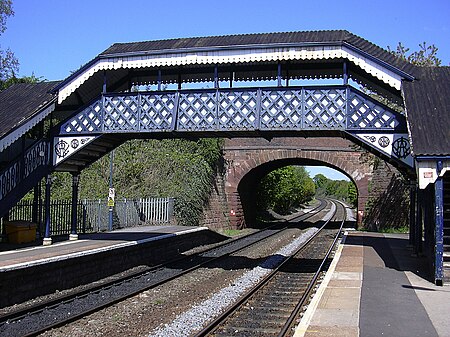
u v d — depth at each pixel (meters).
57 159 18.08
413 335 8.02
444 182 15.19
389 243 22.02
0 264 12.42
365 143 14.98
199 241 26.19
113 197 24.52
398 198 32.78
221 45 15.96
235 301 12.55
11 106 17.88
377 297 10.76
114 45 18.02
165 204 30.36
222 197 37.12
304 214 60.88
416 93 14.30
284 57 15.42
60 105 20.39
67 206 22.67
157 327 10.30
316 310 9.62
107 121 17.33
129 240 19.25
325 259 19.83
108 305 12.20
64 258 14.06
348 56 15.05
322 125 15.30
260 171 42.09
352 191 77.62
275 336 9.44
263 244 26.86
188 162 33.56
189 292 14.15
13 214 21.66
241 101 15.95
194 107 16.34
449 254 13.55
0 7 35.78
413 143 12.48
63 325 10.43
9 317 10.75
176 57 16.31
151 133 17.06
